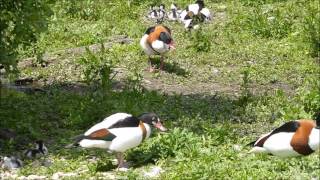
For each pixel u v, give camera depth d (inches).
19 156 447.8
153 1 1018.1
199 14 877.2
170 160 433.1
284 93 617.6
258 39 820.0
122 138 403.9
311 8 884.0
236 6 995.9
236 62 727.1
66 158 445.1
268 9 941.8
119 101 555.5
